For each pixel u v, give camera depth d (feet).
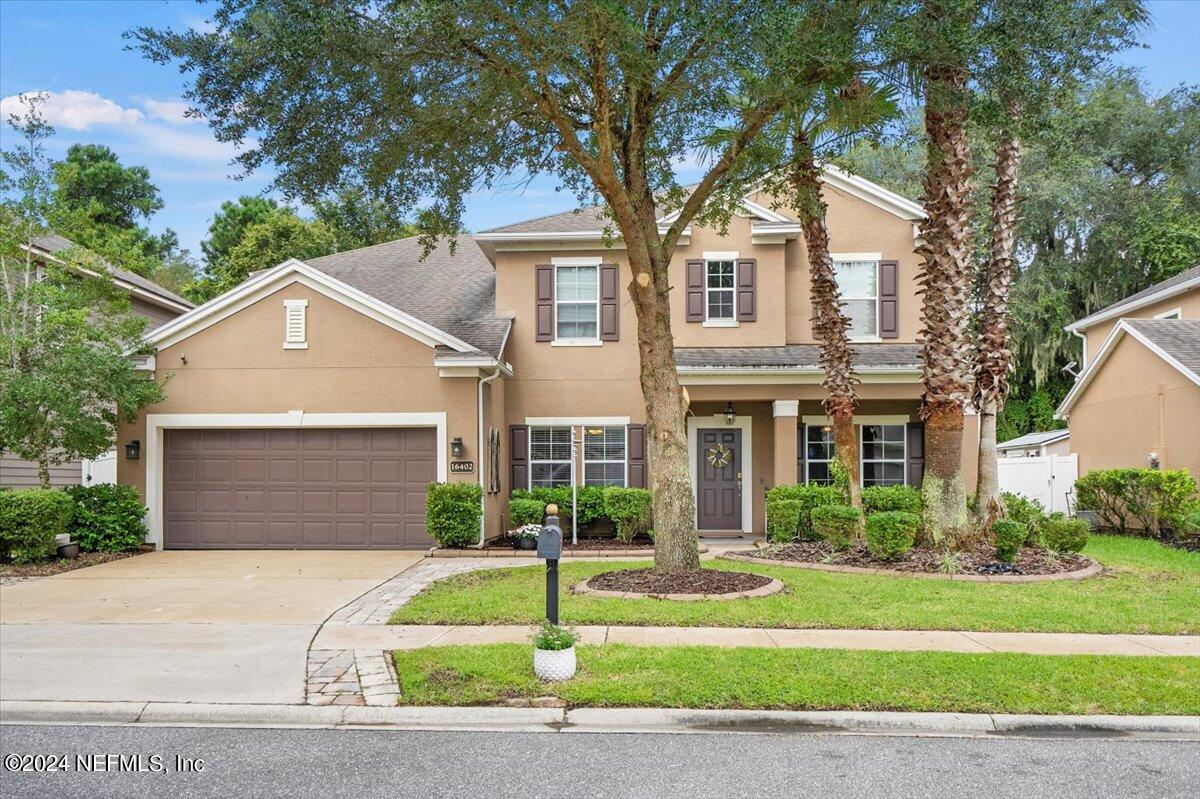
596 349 57.31
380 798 16.03
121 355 48.52
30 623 30.14
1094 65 31.35
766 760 17.98
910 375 52.08
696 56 32.71
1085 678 22.17
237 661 24.93
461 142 37.65
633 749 18.63
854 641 26.23
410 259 70.08
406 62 33.22
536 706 20.76
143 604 33.50
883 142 37.81
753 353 55.83
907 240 58.23
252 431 51.19
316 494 50.80
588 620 28.58
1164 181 106.83
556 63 31.65
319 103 34.40
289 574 40.91
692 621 28.50
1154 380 59.47
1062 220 105.09
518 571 40.22
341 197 39.60
